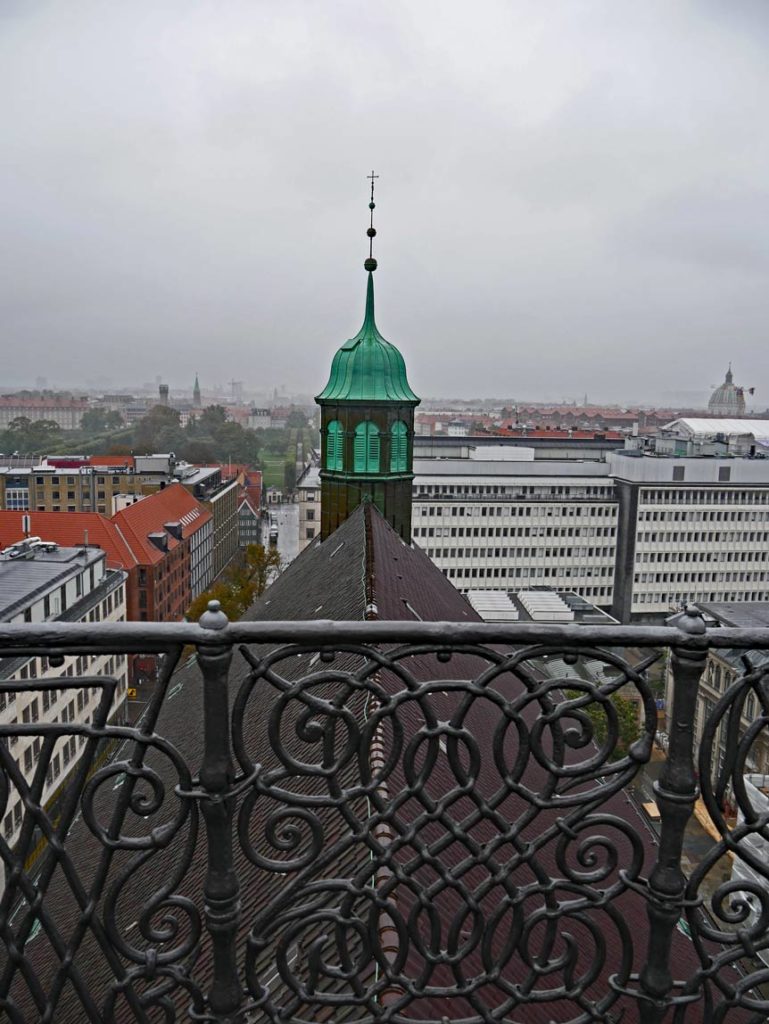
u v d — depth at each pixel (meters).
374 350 33.38
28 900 4.59
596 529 96.94
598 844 4.93
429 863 4.83
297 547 145.25
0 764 4.53
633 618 97.75
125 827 17.62
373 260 33.75
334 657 4.59
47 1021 4.63
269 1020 4.81
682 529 96.88
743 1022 11.37
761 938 4.98
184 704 22.73
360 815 9.84
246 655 4.49
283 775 4.62
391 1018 4.90
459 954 4.94
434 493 94.38
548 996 4.99
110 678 4.50
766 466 97.88
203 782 4.56
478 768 4.78
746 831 4.86
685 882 4.90
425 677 15.12
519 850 4.88
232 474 149.75
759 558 98.75
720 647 4.68
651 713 4.77
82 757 4.55
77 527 76.25
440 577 31.39
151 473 115.12
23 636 4.34
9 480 114.56
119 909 13.56
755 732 4.79
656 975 4.98
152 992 4.73
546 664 47.62
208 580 106.94
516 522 95.31
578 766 4.77
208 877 4.68
